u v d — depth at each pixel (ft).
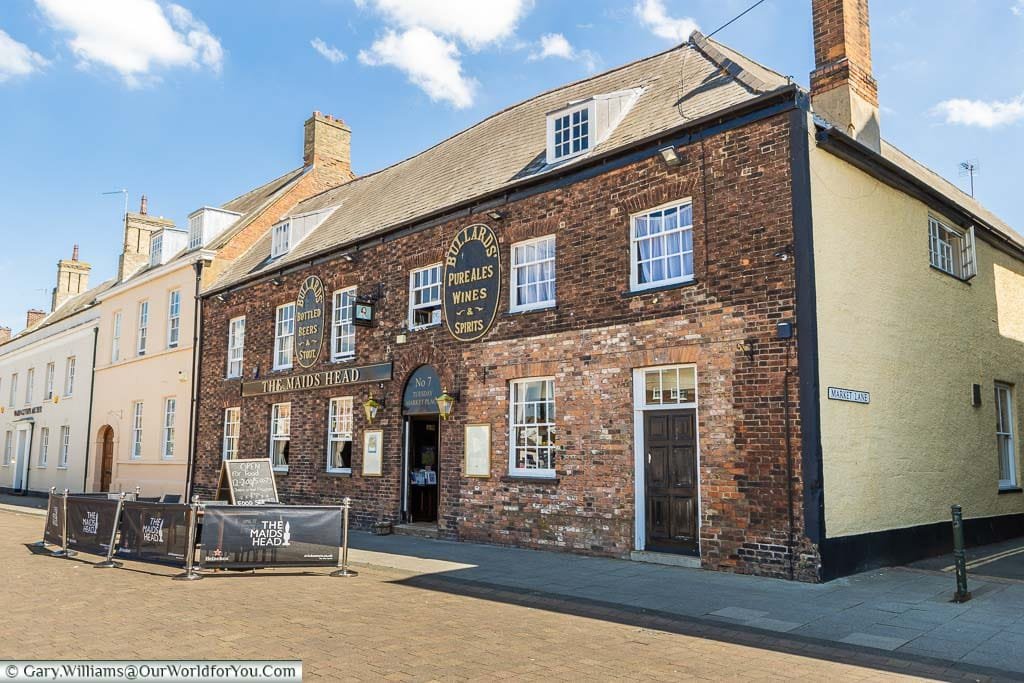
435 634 23.61
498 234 47.21
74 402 99.71
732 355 34.88
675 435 37.42
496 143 56.85
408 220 53.21
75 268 141.28
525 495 43.37
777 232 34.12
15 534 53.21
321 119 89.10
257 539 34.94
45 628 23.91
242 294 70.64
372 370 54.70
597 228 41.57
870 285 37.60
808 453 31.96
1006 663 20.58
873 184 39.09
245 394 67.36
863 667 20.35
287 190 84.43
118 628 23.91
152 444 80.43
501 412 45.44
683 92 42.88
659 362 37.65
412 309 53.31
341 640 22.63
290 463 61.26
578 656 21.18
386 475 52.85
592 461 40.19
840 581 31.68
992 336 50.67
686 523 36.52
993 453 48.26
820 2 41.60
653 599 28.94
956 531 28.66
